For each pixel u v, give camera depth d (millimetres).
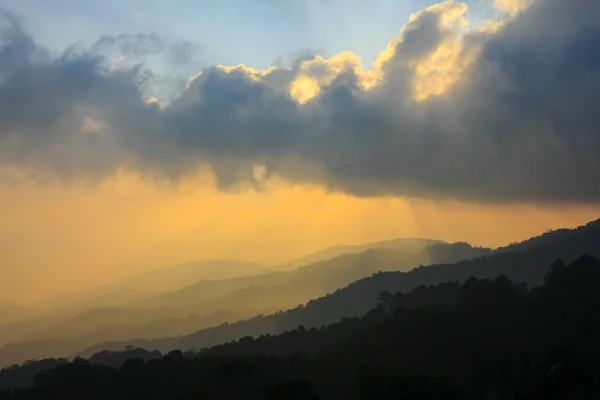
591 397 46875
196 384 67000
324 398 63562
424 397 49594
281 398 55188
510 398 49188
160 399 68375
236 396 65125
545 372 49125
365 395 55625
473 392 52250
